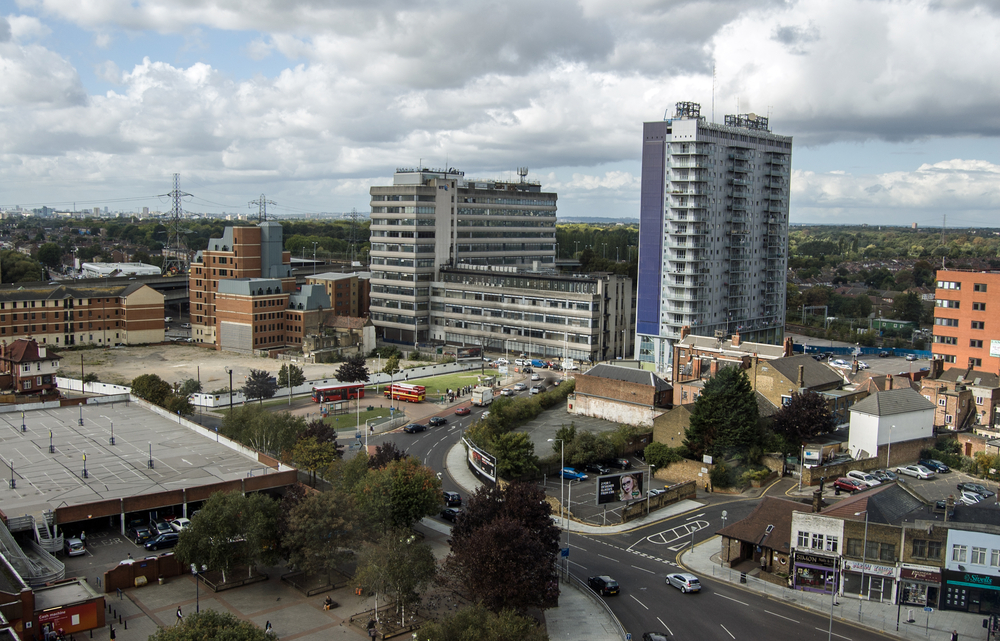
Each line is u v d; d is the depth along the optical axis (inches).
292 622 3314.5
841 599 3582.7
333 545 3617.1
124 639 3125.0
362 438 6294.3
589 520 4571.9
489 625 2795.3
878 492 3875.5
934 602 3486.7
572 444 5531.5
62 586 3361.2
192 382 7524.6
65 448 5290.4
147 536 4084.6
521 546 3233.3
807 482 5022.1
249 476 4623.5
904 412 5329.7
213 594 3590.1
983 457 5236.2
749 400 5280.5
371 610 3437.5
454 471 5502.0
